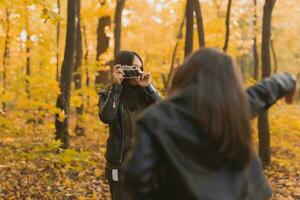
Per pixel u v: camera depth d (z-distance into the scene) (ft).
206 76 6.88
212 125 6.51
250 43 67.00
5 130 23.98
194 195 6.38
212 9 68.23
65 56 30.55
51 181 23.80
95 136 44.16
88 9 51.34
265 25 33.81
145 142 6.50
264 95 7.72
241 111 6.69
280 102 46.09
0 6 25.76
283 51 107.76
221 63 6.99
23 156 21.35
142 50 72.90
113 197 14.07
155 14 67.82
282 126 44.50
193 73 7.03
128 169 6.47
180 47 72.28
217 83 6.81
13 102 28.71
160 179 6.66
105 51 52.60
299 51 105.81
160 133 6.50
